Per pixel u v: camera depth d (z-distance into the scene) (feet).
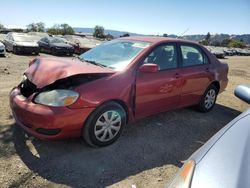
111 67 13.47
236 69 62.75
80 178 10.21
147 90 13.74
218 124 17.33
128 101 12.98
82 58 15.35
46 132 11.05
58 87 11.61
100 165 11.16
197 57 17.58
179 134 15.06
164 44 15.24
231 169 5.46
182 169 6.18
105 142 12.51
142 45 14.70
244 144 6.25
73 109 11.04
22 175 10.09
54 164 10.94
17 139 12.67
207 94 18.67
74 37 78.89
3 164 10.67
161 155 12.48
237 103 23.63
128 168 11.14
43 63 13.23
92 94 11.47
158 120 16.79
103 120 12.19
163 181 10.51
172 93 15.39
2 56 50.90
